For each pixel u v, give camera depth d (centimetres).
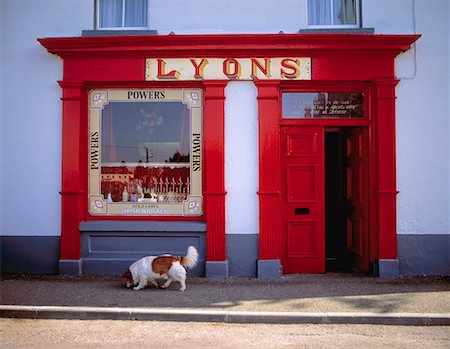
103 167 930
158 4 920
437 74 904
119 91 928
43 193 920
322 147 931
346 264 1032
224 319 662
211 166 896
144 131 928
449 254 902
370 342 581
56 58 920
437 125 903
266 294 770
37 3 927
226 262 890
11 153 923
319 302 721
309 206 934
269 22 911
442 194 902
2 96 923
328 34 868
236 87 905
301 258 932
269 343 578
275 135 896
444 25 905
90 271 908
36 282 844
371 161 914
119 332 618
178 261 801
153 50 891
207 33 909
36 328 632
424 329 632
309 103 923
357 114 925
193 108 923
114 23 950
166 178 926
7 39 925
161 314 667
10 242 920
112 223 904
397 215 901
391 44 881
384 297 749
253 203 900
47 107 921
